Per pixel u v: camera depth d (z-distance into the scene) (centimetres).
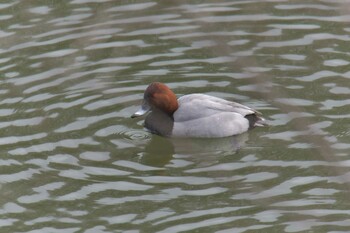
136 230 1126
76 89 1559
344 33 1700
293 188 1219
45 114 1478
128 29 1745
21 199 1220
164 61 1642
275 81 1529
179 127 1449
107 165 1323
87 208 1192
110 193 1234
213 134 1432
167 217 1156
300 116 919
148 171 1308
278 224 1115
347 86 1512
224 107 1446
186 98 1484
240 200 1193
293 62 1595
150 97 1466
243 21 1739
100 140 1406
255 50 1631
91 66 1633
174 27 1736
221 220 1138
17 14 1823
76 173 1295
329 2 1827
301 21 1750
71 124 1450
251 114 1452
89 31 1711
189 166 1326
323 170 1266
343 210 1145
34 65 1636
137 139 1423
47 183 1264
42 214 1178
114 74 1605
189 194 1223
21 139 1399
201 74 1598
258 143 1384
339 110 1434
